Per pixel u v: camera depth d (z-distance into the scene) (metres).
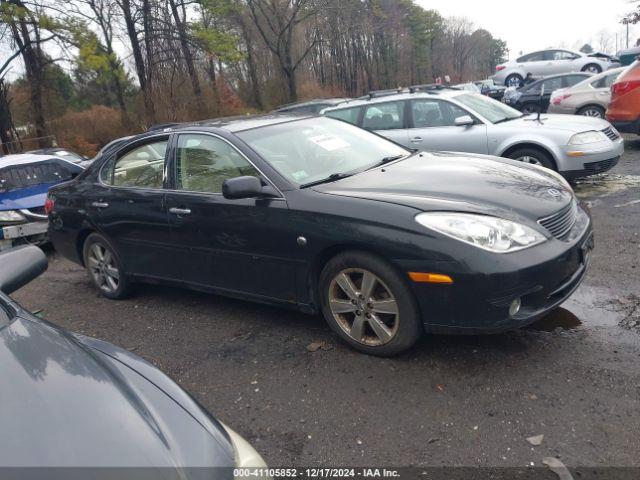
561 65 26.42
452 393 3.16
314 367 3.62
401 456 2.72
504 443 2.72
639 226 5.88
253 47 35.69
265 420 3.14
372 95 9.01
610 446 2.63
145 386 2.10
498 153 7.67
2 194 7.70
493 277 3.08
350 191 3.64
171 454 1.75
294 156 4.18
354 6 39.84
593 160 7.27
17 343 2.20
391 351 3.54
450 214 3.24
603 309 4.02
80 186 5.39
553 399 3.02
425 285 3.24
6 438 1.72
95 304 5.41
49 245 8.19
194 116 25.38
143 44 24.27
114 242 5.08
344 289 3.62
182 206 4.35
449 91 8.45
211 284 4.40
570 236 3.50
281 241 3.77
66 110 27.44
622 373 3.18
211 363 3.87
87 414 1.83
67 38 21.39
